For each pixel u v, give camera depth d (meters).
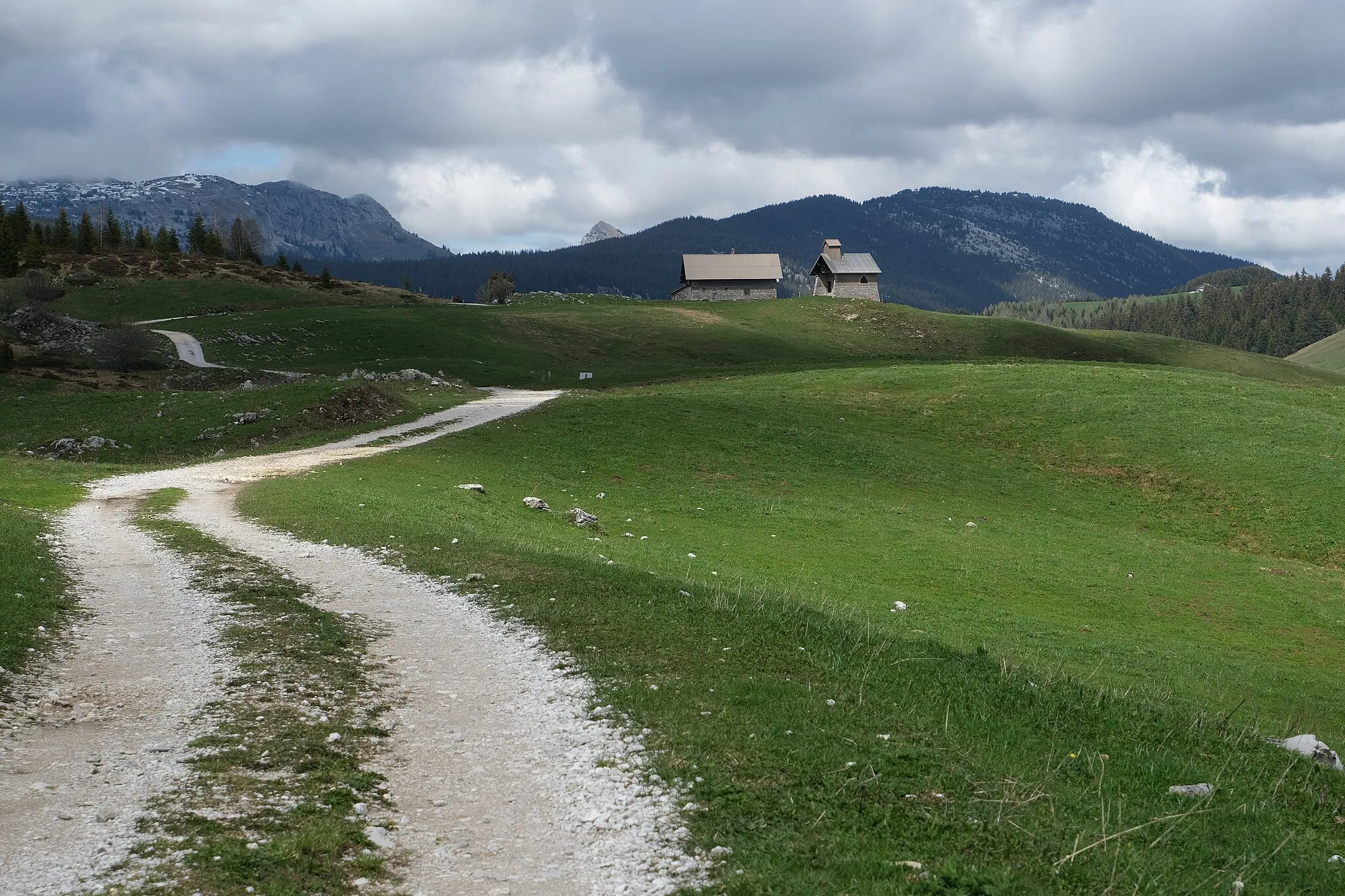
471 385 103.81
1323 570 48.19
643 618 21.91
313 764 13.05
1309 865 12.14
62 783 11.93
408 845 10.88
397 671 18.14
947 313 177.88
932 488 58.44
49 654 17.97
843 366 104.19
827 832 11.36
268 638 19.58
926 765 13.70
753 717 15.33
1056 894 10.19
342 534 32.56
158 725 14.45
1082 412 74.50
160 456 60.69
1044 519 54.22
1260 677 30.34
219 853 10.06
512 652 19.44
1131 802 13.68
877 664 19.27
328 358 120.69
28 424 68.69
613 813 11.79
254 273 190.75
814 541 44.12
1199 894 10.74
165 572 26.31
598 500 49.25
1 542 26.59
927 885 9.97
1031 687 18.53
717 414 69.94
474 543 31.47
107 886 9.24
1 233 172.38
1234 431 68.50
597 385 101.38
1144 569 44.84
